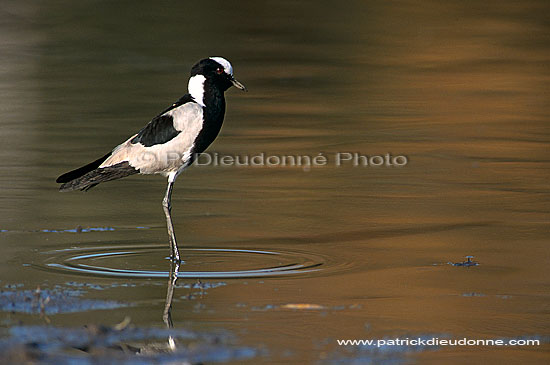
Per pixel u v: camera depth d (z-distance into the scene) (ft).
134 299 28.25
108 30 97.76
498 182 47.29
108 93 70.54
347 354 23.68
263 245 35.86
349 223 39.58
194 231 38.19
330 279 31.04
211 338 24.50
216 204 43.45
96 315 26.45
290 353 23.61
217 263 33.12
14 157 51.55
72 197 44.52
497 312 27.55
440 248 35.47
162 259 33.65
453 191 45.57
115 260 33.37
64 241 36.06
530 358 23.72
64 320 25.82
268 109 67.46
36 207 42.09
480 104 68.90
